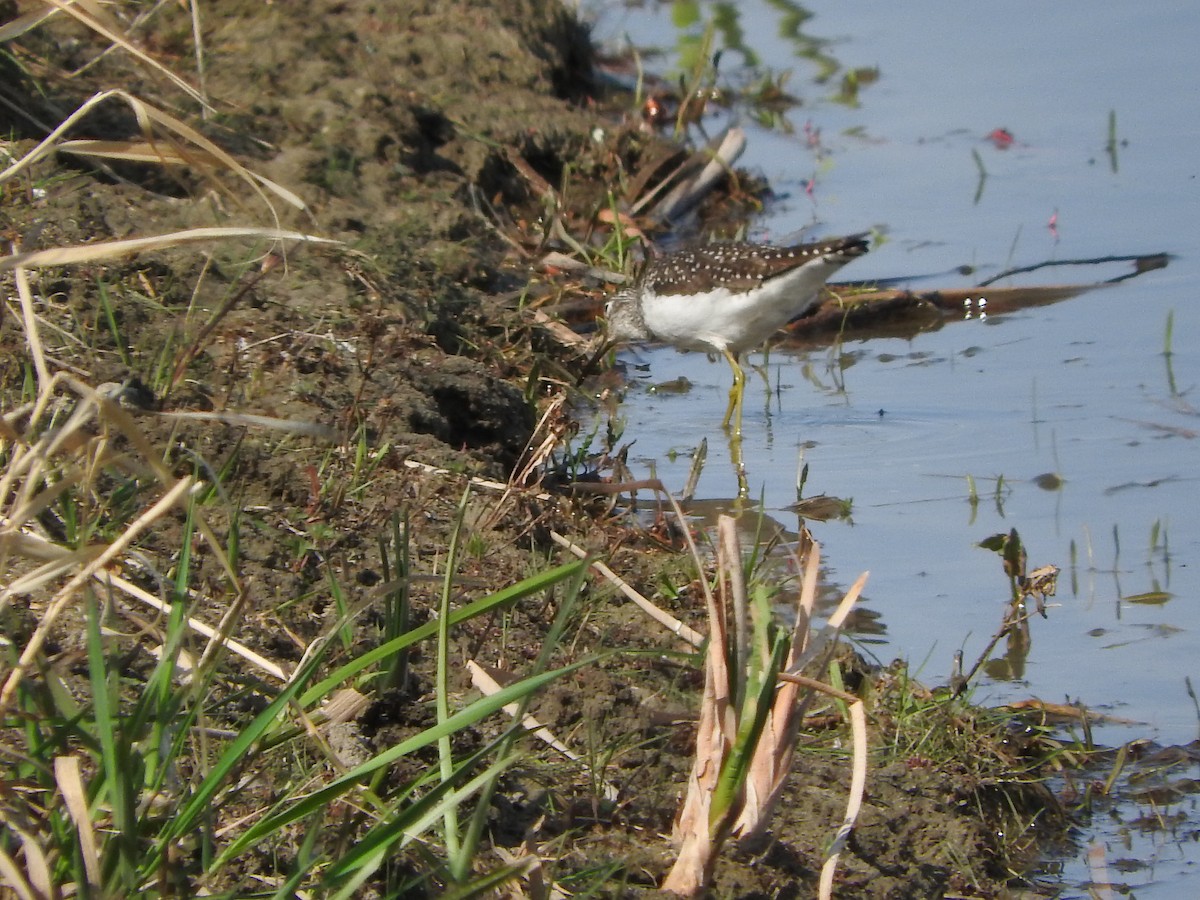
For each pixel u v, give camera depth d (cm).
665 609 941
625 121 2009
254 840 575
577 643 864
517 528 984
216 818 621
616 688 809
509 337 1441
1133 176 1978
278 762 674
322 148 1571
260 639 776
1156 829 830
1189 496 1219
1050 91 2281
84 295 1058
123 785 539
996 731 879
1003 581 1080
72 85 1417
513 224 1722
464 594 872
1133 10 2628
